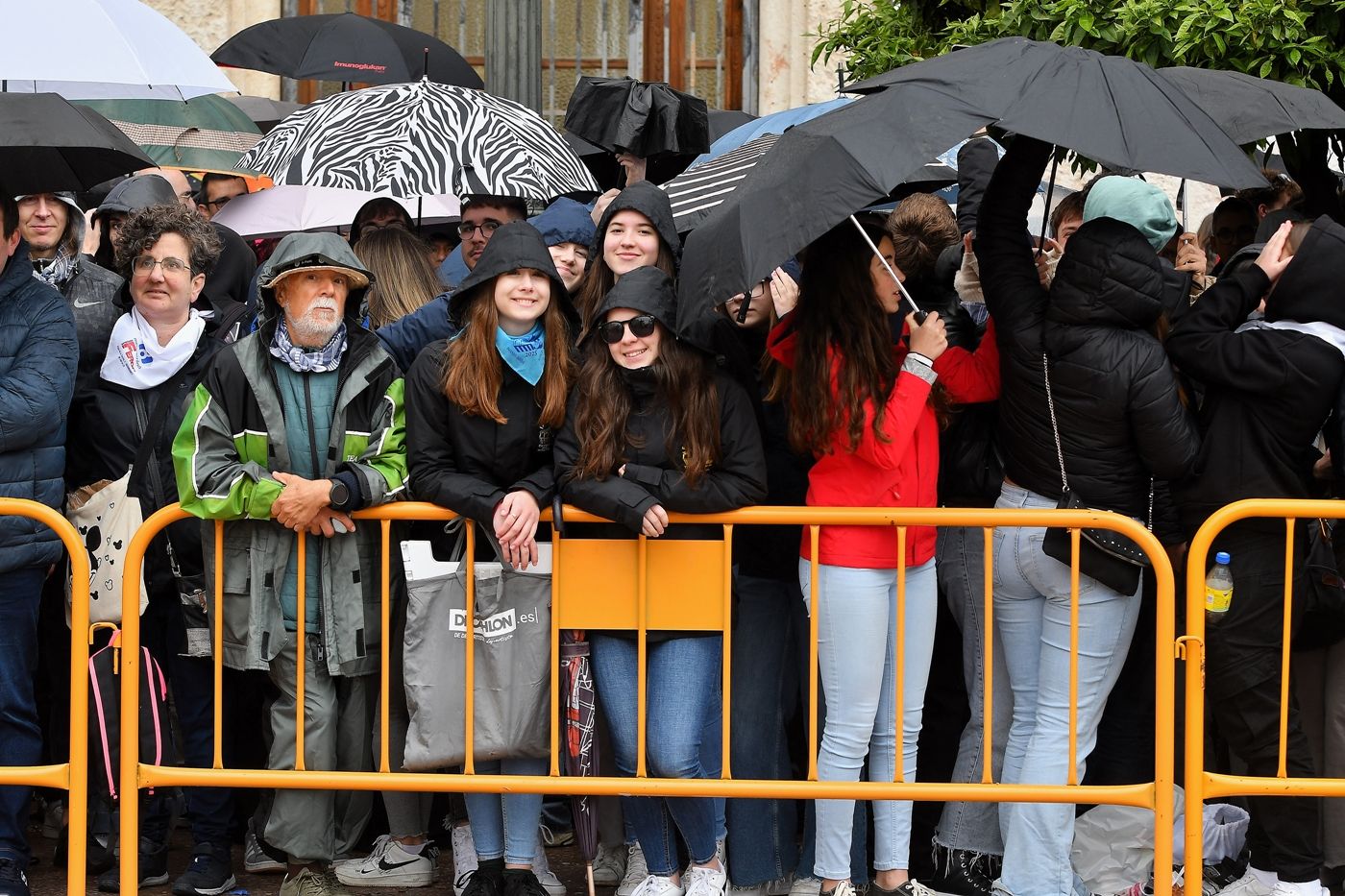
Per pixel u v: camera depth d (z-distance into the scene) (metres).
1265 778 5.21
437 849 6.50
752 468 5.24
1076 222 6.55
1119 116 4.83
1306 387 5.35
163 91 6.86
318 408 5.39
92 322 6.43
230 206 8.36
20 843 5.68
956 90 4.88
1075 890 5.69
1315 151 6.73
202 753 6.15
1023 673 5.62
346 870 6.14
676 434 5.18
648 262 5.60
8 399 5.50
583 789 5.24
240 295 7.38
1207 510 5.52
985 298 5.48
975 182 6.73
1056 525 5.18
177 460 5.25
